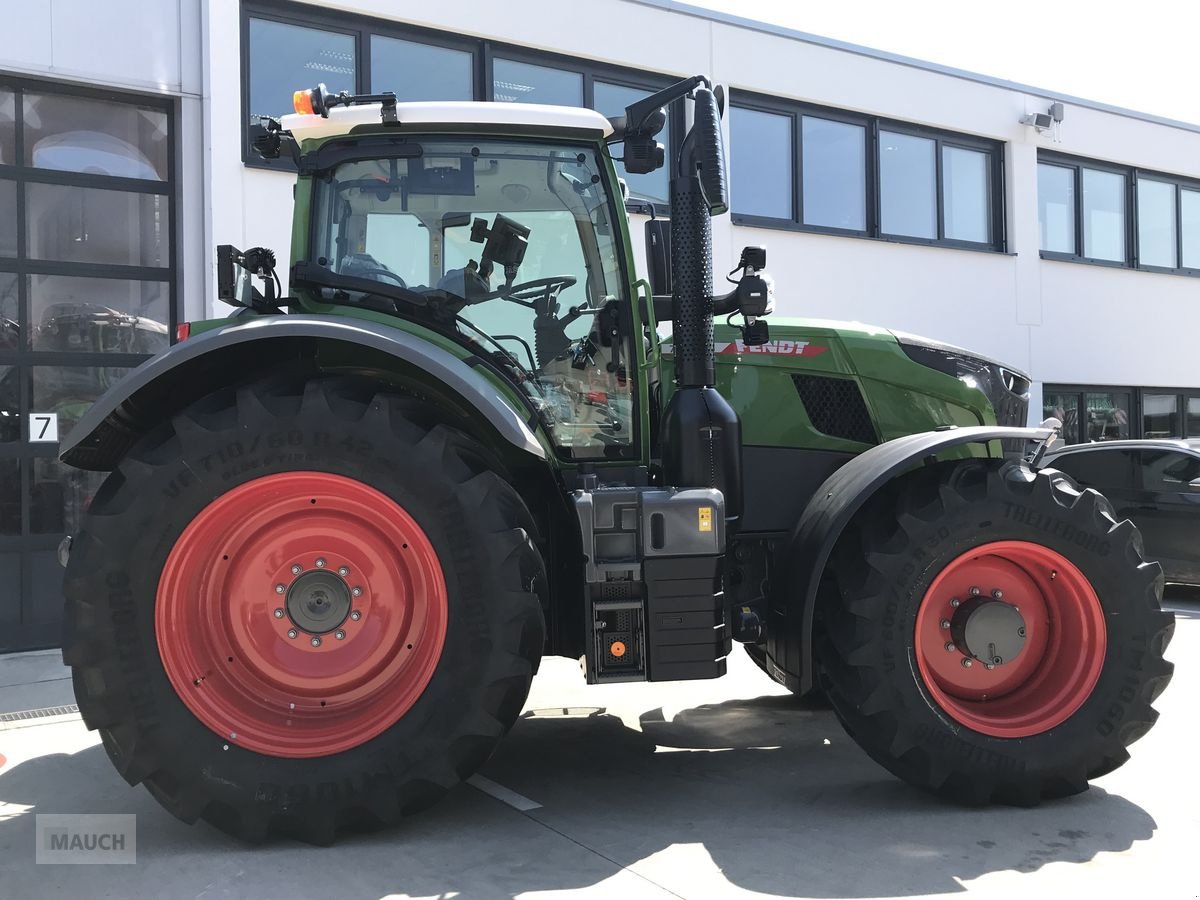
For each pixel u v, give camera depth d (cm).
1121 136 1038
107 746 260
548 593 306
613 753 351
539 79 705
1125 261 1070
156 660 259
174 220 590
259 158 603
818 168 848
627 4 730
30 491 546
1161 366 1070
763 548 362
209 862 253
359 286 307
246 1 597
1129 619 288
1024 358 966
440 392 295
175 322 592
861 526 295
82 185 563
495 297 317
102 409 260
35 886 239
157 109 586
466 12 663
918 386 375
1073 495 293
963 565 297
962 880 237
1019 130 956
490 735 264
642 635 282
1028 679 301
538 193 318
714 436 313
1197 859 249
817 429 370
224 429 263
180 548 262
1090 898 227
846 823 276
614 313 320
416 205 315
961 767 281
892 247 876
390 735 262
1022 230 962
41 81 546
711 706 417
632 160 313
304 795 257
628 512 284
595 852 257
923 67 891
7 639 538
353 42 635
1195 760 329
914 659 284
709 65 771
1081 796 296
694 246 318
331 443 264
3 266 540
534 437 286
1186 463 709
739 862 249
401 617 275
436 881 239
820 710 410
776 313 814
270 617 275
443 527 265
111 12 555
